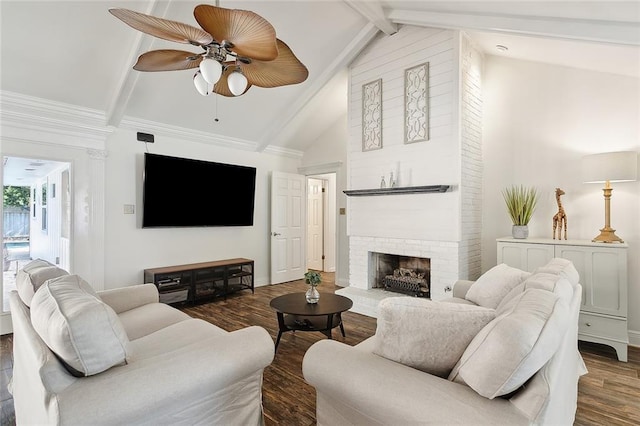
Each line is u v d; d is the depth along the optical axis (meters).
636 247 3.04
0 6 2.55
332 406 1.40
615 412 2.02
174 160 4.35
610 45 2.29
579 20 2.30
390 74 3.99
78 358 1.15
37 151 3.46
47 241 4.82
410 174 3.79
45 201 4.88
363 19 3.75
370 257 4.25
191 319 2.35
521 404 1.02
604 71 3.17
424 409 1.07
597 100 3.23
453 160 3.44
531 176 3.62
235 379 1.48
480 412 1.02
